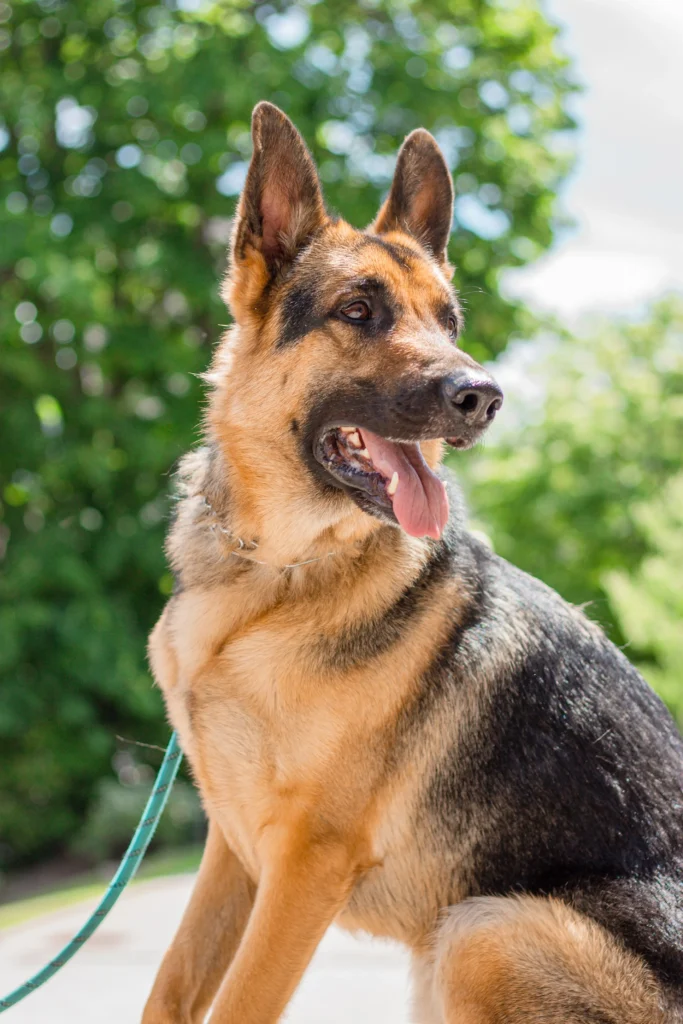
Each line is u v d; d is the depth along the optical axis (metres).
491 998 3.16
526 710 3.42
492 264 16.36
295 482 3.44
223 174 15.83
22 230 13.68
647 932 3.21
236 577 3.42
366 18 16.78
